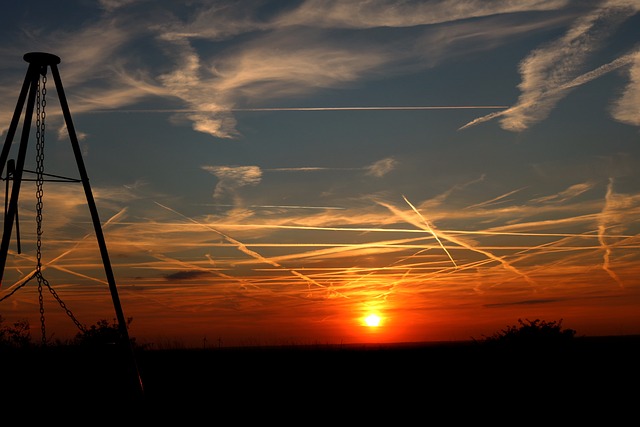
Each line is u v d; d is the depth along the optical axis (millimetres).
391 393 20672
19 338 23859
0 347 23188
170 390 21344
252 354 34281
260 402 19016
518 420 15781
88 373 20500
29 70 13562
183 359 32188
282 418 16562
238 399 19500
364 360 30797
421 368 26562
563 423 15289
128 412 16109
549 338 26734
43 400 17406
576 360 25266
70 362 21531
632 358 25297
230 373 26312
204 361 31078
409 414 16953
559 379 21844
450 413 16938
